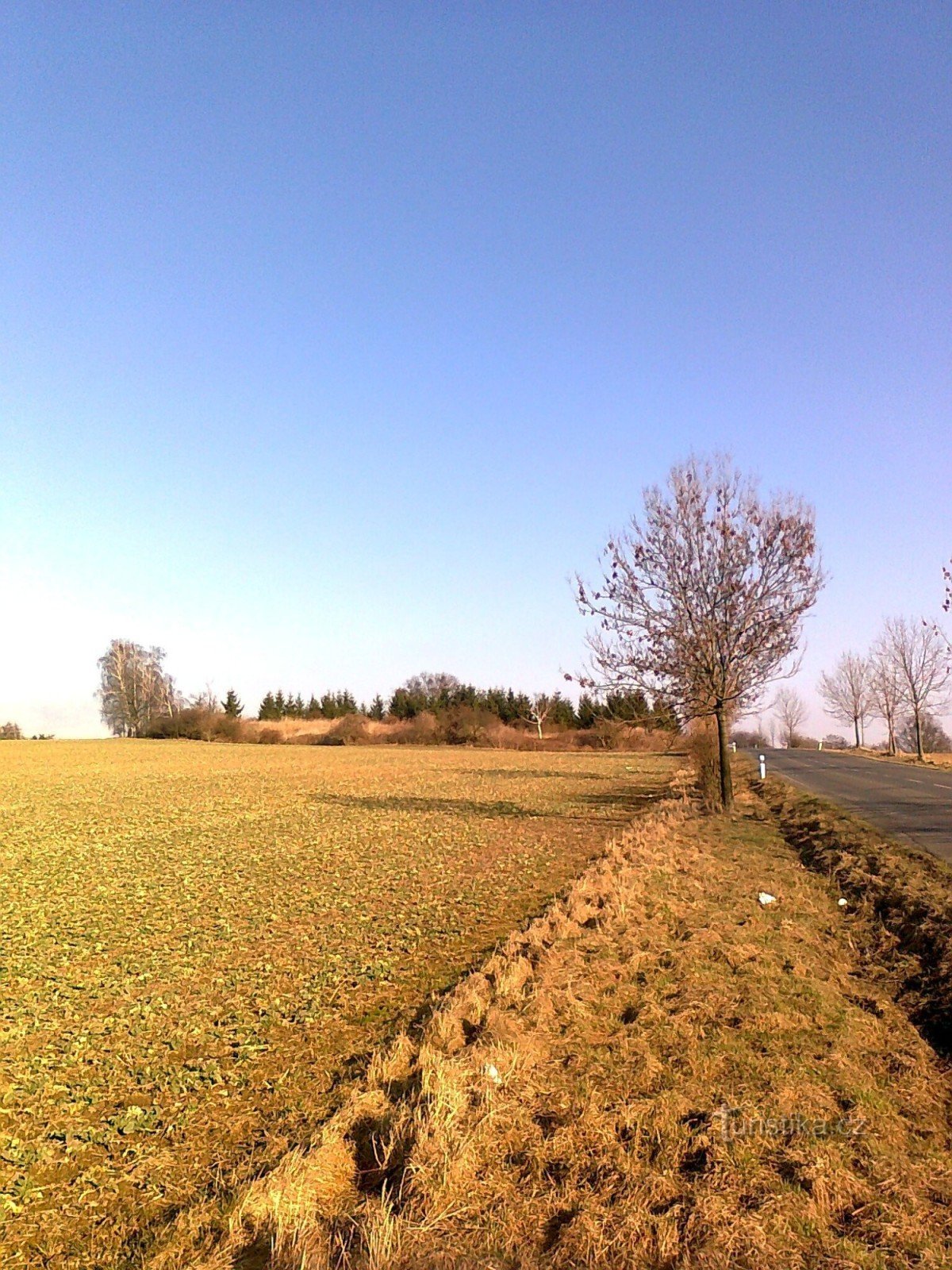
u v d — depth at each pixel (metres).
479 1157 5.05
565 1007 7.51
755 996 7.72
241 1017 7.76
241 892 13.43
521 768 49.62
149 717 108.12
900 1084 6.26
